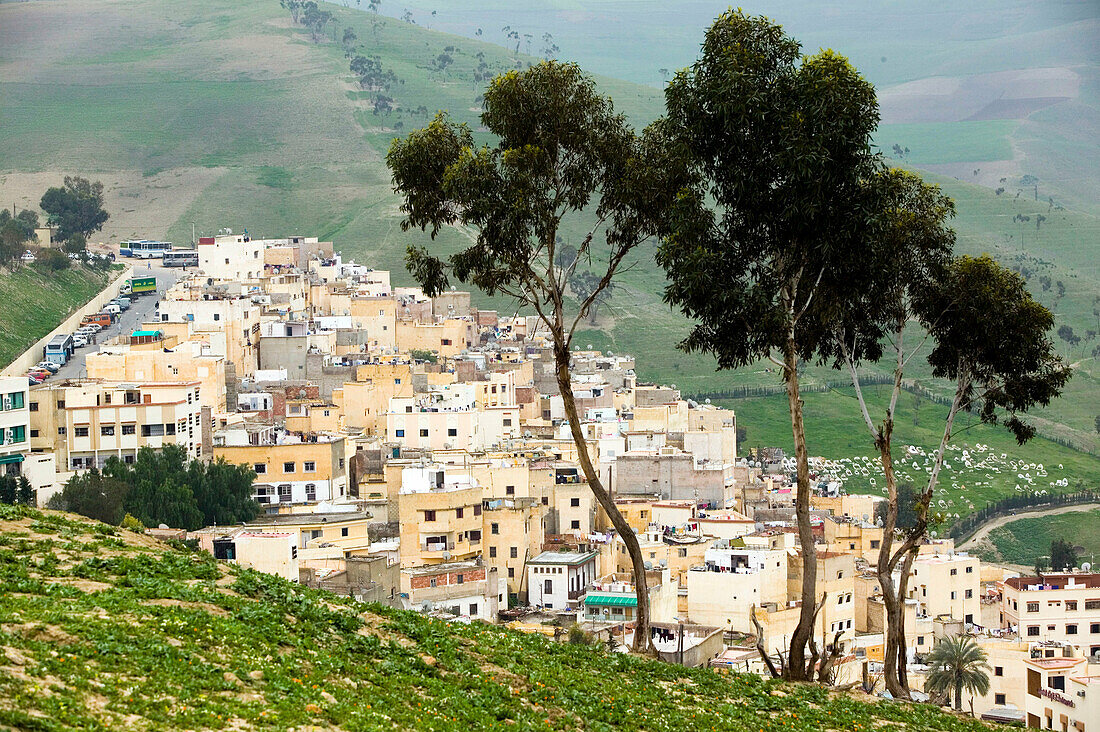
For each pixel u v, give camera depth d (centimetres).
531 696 8681
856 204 11494
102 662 7200
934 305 13125
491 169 11519
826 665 11875
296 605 9069
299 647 8281
